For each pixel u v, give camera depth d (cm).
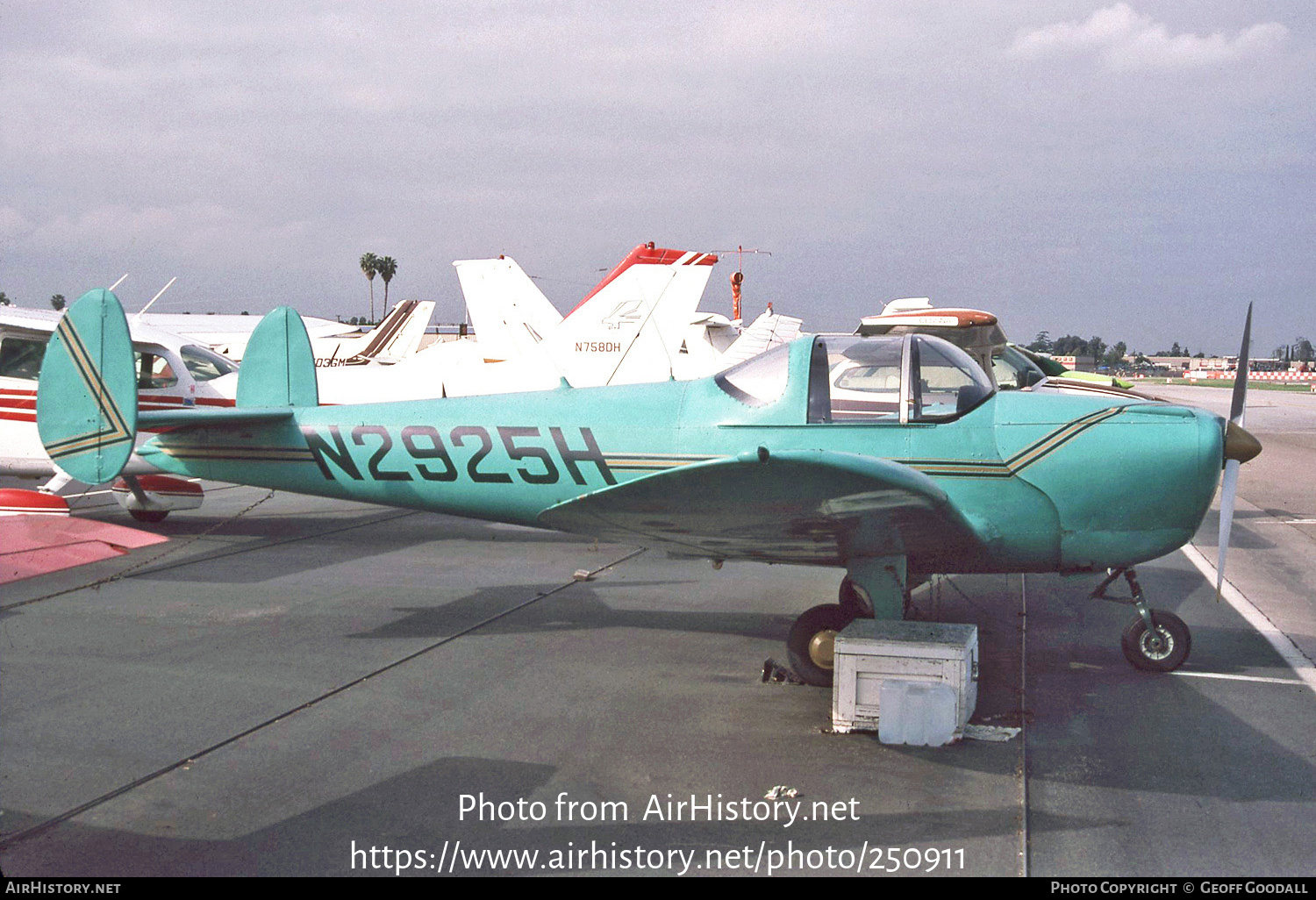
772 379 541
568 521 460
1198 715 445
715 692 476
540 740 409
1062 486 501
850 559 496
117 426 655
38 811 335
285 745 399
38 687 470
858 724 418
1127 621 621
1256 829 328
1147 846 315
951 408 514
